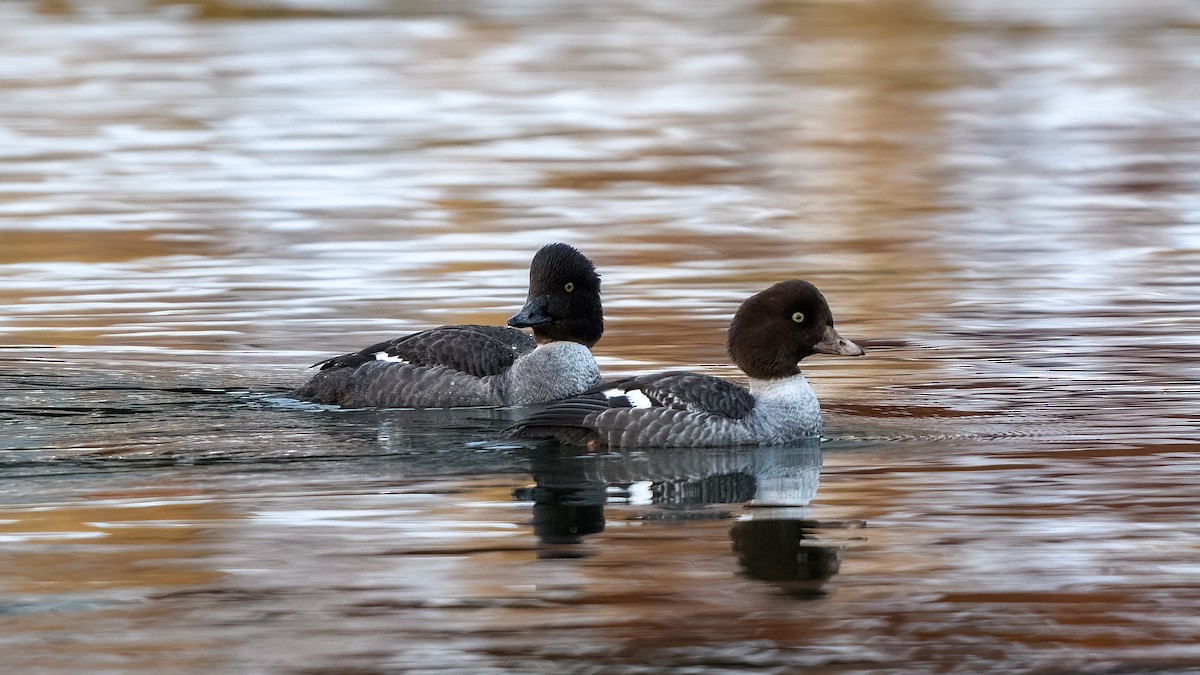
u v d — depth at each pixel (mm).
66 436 13977
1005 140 35156
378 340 18625
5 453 13367
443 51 47906
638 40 50562
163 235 25250
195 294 21125
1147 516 11492
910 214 27359
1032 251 24203
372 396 15711
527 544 10898
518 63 45969
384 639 9242
